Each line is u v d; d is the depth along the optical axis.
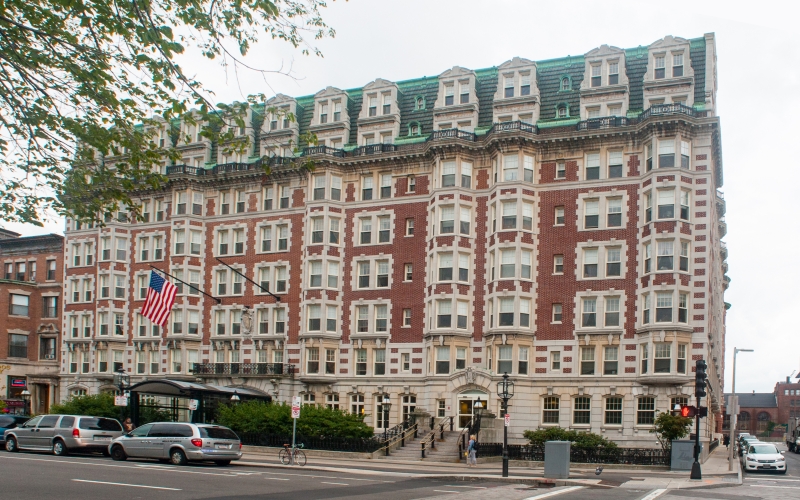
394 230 67.69
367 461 50.94
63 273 85.88
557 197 62.53
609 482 38.31
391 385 65.62
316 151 69.06
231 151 20.88
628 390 58.47
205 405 62.72
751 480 43.41
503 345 60.91
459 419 61.41
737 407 50.25
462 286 63.66
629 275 59.69
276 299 70.56
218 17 17.81
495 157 63.91
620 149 61.47
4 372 83.94
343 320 68.38
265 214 72.50
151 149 21.97
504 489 32.84
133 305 77.12
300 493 28.19
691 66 62.47
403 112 71.19
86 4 17.25
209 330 73.56
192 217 74.81
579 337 60.28
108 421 46.16
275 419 56.44
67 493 25.25
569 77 66.00
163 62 17.91
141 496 25.08
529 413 60.44
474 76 67.56
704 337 56.94
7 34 17.55
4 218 20.78
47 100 19.00
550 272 61.91
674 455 47.94
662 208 58.31
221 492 27.38
